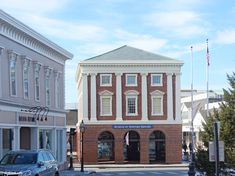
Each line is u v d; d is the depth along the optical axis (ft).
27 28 128.98
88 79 237.45
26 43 133.28
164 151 237.86
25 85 133.08
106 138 238.48
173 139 236.84
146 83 237.86
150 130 236.84
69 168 175.11
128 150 239.30
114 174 165.58
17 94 126.11
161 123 237.04
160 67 237.86
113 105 237.66
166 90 238.27
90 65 236.02
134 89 237.66
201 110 305.53
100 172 179.01
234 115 74.69
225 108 75.36
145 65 236.84
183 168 205.16
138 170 193.16
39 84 145.79
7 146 122.52
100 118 237.04
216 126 56.24
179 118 237.86
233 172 76.64
